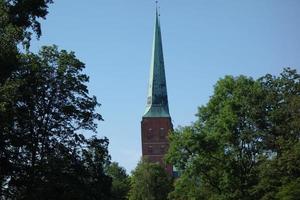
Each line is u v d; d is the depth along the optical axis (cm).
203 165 5397
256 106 5238
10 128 3378
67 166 4278
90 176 4472
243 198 5088
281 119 5038
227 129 5259
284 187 4247
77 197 4178
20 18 3297
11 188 3953
